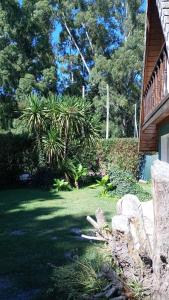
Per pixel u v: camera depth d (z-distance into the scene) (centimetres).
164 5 739
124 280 416
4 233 845
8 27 3250
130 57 3553
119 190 1338
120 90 3772
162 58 915
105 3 3862
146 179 1845
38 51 3581
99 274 443
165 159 1248
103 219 563
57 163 1627
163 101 792
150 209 802
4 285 544
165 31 712
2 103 3303
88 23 3866
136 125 3812
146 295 392
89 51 4062
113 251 428
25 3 3444
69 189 1545
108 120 3600
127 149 1902
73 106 1642
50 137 1619
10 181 1727
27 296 506
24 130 1845
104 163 1841
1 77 3198
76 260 527
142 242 427
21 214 1059
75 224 928
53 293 506
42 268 607
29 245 743
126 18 3912
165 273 365
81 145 1712
